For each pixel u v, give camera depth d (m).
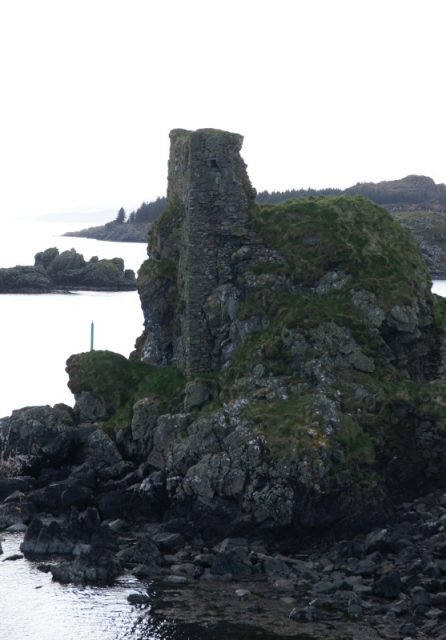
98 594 42.84
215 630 38.81
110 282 196.25
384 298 57.19
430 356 59.22
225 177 60.59
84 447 59.38
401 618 39.69
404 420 54.22
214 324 60.31
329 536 49.81
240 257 60.41
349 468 50.38
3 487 56.94
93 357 63.66
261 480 50.00
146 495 53.59
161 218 65.31
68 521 51.88
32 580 44.59
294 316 56.44
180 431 55.50
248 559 46.09
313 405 52.47
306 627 38.94
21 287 181.88
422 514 50.75
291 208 61.72
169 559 47.28
